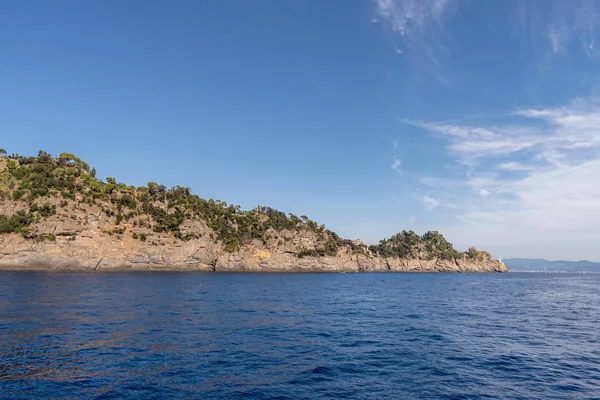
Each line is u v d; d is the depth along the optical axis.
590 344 25.52
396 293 70.50
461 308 46.59
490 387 16.27
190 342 22.95
